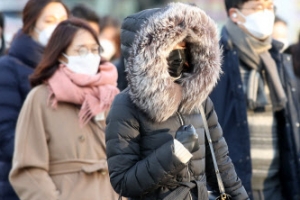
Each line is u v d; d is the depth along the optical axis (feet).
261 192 44.98
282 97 44.62
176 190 31.37
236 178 34.55
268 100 44.75
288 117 45.21
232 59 45.06
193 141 30.63
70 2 169.27
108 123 31.86
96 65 40.86
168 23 30.99
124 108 31.58
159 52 30.66
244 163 44.04
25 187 38.93
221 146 34.14
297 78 46.83
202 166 32.40
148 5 166.61
